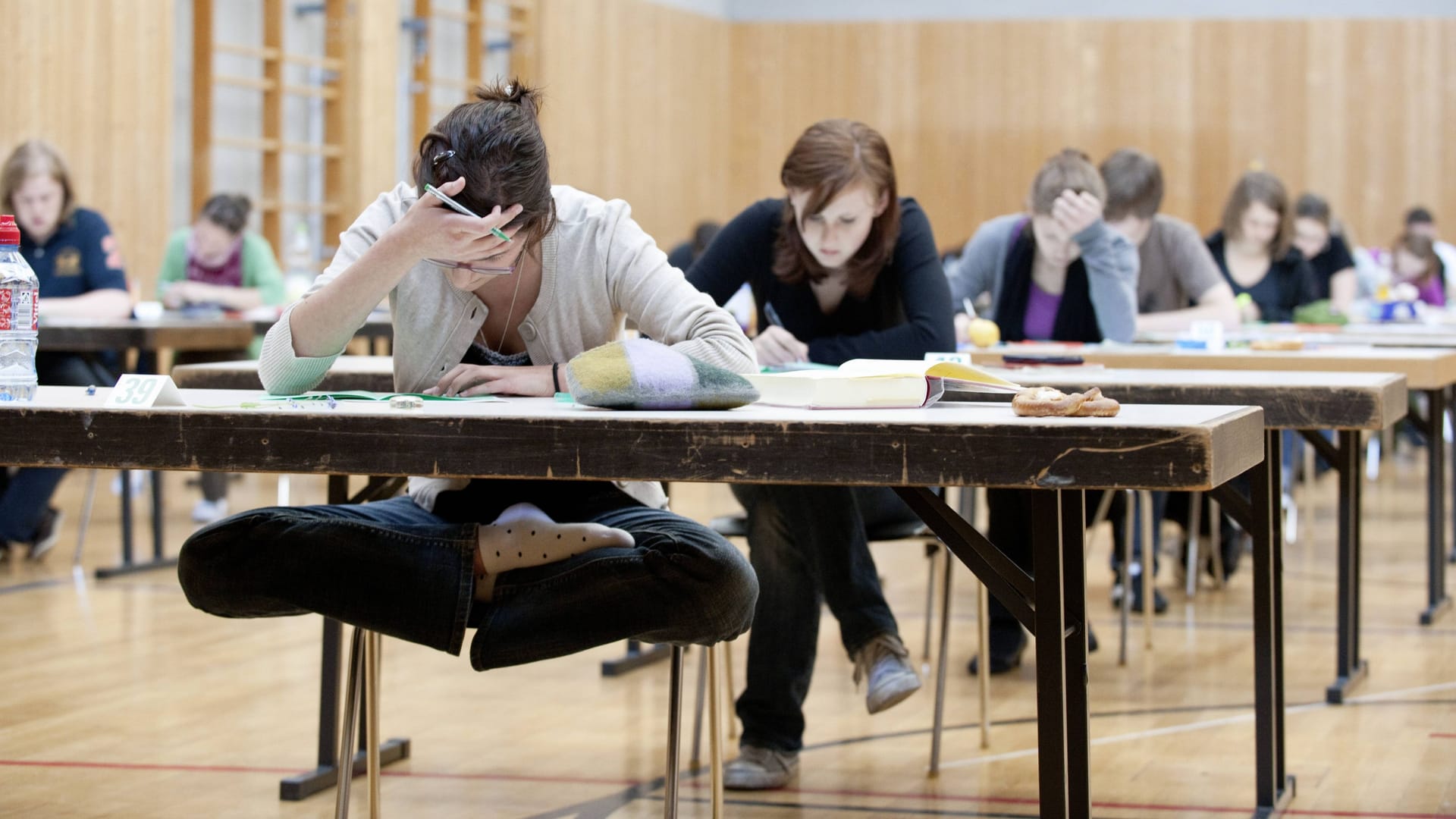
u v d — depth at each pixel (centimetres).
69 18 722
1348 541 336
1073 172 383
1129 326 381
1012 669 360
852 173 273
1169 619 425
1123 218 462
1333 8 1167
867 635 249
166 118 782
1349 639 336
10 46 691
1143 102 1192
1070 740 175
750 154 1248
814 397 165
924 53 1220
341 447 150
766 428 142
